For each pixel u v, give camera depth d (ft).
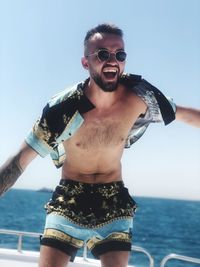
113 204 10.69
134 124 10.93
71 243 10.58
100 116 10.34
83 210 10.61
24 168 10.43
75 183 10.80
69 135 10.34
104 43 9.76
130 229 10.81
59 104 10.22
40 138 10.25
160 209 316.60
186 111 11.03
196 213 272.10
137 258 80.07
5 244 95.45
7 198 368.89
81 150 10.57
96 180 10.83
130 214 10.85
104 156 10.66
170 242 139.74
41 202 312.71
